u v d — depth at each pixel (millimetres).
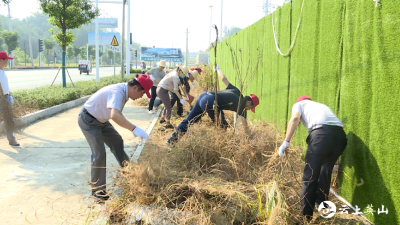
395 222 2893
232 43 11641
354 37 3541
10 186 4133
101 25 49750
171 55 54250
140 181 3480
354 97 3531
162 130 7469
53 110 9750
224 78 5910
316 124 3291
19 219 3299
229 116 7145
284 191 3557
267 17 7098
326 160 3400
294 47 5402
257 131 5129
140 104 12148
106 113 3725
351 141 3570
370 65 3266
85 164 5074
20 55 92250
